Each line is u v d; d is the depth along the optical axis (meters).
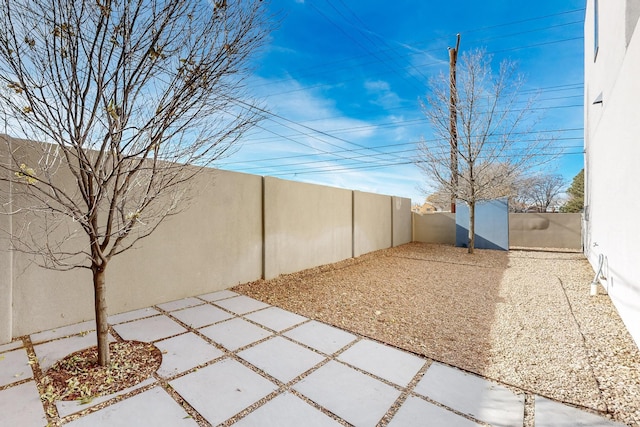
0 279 2.88
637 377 2.36
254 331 3.33
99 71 2.19
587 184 8.03
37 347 2.85
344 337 3.21
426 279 6.04
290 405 2.06
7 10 1.95
